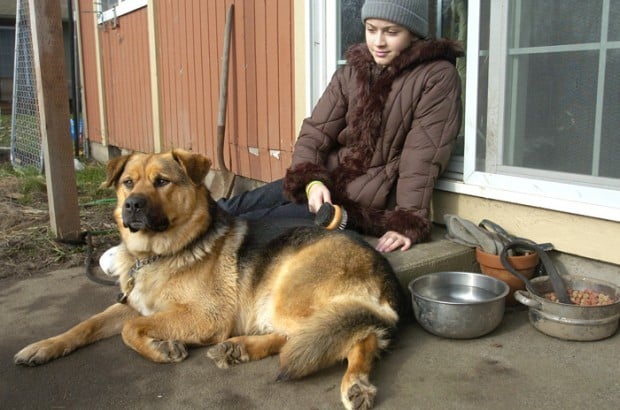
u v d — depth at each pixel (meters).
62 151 4.77
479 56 3.61
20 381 2.62
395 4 3.37
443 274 3.20
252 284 3.04
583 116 3.19
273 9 5.35
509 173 3.58
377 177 3.72
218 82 6.55
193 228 3.01
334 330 2.48
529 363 2.64
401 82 3.54
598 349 2.75
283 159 5.54
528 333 2.95
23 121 8.98
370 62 3.68
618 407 2.27
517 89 3.48
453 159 4.03
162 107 8.16
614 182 3.09
